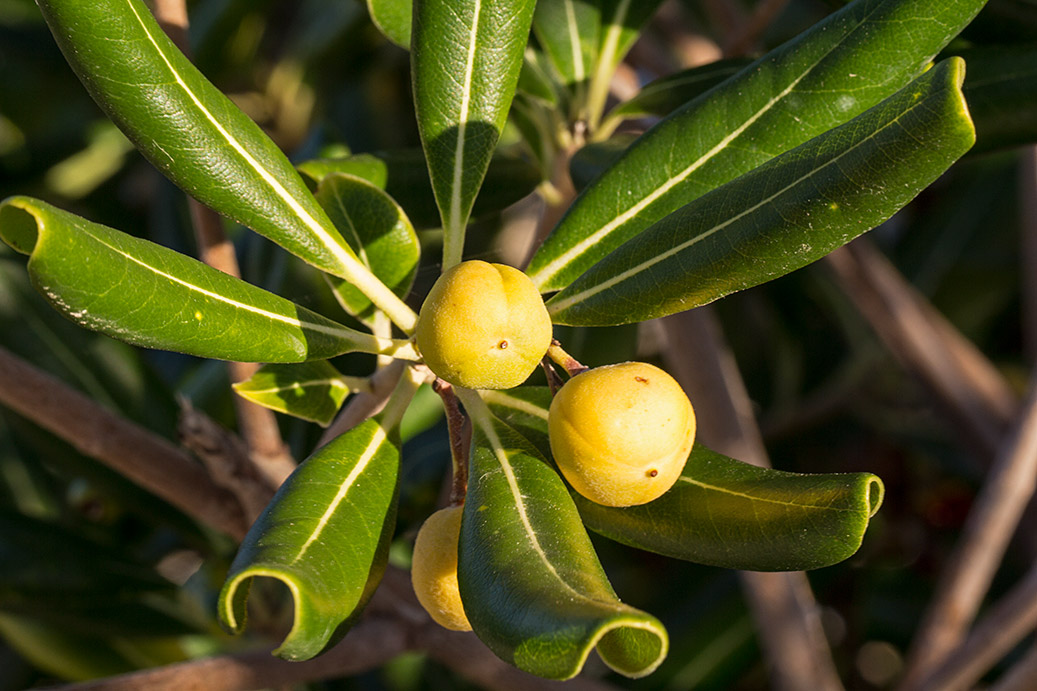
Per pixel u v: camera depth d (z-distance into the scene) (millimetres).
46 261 210
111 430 288
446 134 247
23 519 342
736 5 445
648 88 304
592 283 237
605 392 224
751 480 232
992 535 362
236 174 235
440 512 236
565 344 315
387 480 231
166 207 445
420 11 245
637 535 235
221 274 227
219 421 383
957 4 242
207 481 297
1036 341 421
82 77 229
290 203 238
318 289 350
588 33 307
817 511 226
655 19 452
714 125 249
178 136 232
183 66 233
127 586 345
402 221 256
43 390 281
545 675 203
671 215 234
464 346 223
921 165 215
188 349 223
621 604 205
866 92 245
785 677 354
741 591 455
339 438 233
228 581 210
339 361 343
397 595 316
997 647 317
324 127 371
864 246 422
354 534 224
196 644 407
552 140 304
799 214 222
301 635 211
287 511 223
